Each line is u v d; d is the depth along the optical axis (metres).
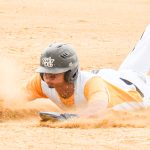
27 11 62.38
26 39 40.97
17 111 19.44
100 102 17.62
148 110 19.42
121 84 19.12
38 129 16.00
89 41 41.50
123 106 18.81
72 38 42.75
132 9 70.69
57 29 47.47
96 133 15.25
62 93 18.39
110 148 13.32
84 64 32.28
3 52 34.81
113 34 45.88
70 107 18.75
